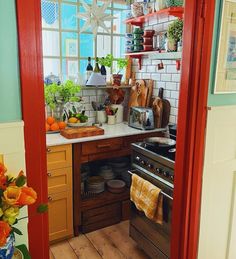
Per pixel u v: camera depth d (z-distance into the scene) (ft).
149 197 6.19
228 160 5.35
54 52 9.16
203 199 5.20
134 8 8.81
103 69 9.67
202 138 4.88
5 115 3.02
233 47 4.83
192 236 5.26
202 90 4.66
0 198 2.41
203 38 4.47
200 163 4.98
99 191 8.78
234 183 5.57
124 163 9.53
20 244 3.31
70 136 7.61
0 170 2.55
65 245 7.76
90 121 9.88
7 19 2.85
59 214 7.70
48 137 7.77
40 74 3.13
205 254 5.56
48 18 8.83
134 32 9.24
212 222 5.48
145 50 8.81
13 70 2.97
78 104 9.29
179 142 5.05
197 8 4.37
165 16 8.32
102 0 9.36
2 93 2.96
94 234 8.32
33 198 2.50
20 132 3.10
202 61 4.55
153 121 8.92
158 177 6.23
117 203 8.79
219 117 4.97
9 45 2.90
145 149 6.62
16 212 2.45
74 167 7.70
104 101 10.06
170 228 5.97
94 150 7.91
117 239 8.09
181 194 5.15
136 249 7.64
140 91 9.73
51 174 7.34
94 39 9.66
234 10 4.67
